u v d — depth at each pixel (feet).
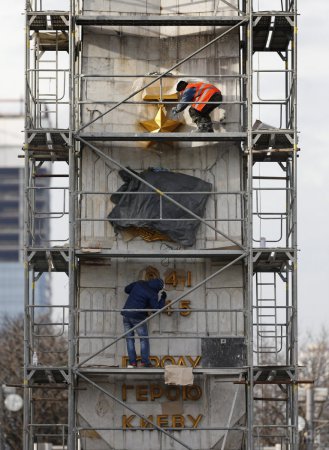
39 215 229.86
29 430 224.33
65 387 223.30
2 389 371.15
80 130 223.10
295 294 220.84
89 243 225.56
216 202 226.79
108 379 224.12
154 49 230.27
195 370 220.02
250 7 225.56
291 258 221.05
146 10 230.27
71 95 222.69
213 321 224.74
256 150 225.56
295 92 224.74
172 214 225.97
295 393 220.23
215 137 223.30
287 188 223.10
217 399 223.71
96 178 226.99
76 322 224.94
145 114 228.02
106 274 225.56
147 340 220.64
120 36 230.07
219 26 229.86
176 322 224.53
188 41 230.27
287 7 231.50
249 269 220.23
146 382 224.53
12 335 488.02
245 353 221.25
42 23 230.68
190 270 225.76
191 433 223.30
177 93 228.02
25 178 223.71
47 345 460.55
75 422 223.30
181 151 228.22
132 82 228.84
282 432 418.92
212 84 227.61
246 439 222.69
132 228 225.76
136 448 223.30
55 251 221.46
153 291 221.05
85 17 225.97
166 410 223.71
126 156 227.81
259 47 239.71
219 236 225.76
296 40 226.17
